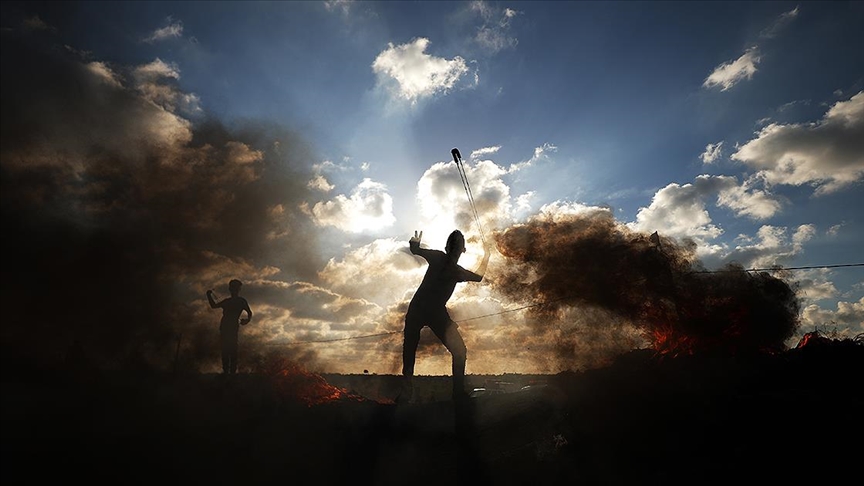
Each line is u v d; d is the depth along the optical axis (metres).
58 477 5.30
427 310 8.05
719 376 7.57
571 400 7.50
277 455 6.39
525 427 6.86
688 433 6.01
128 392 8.49
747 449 5.43
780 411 6.02
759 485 4.81
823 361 7.30
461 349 8.11
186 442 6.67
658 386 7.41
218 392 8.64
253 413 7.84
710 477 5.09
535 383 9.32
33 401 7.63
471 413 7.55
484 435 6.77
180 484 5.48
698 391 7.11
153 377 9.88
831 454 5.06
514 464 5.93
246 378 9.59
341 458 6.34
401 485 5.59
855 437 5.24
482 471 5.81
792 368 7.36
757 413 6.08
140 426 7.09
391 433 7.04
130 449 6.29
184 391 8.66
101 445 6.31
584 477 5.49
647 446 5.89
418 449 6.53
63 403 7.69
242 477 5.79
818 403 6.08
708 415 6.33
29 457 5.71
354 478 5.80
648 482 5.20
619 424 6.52
